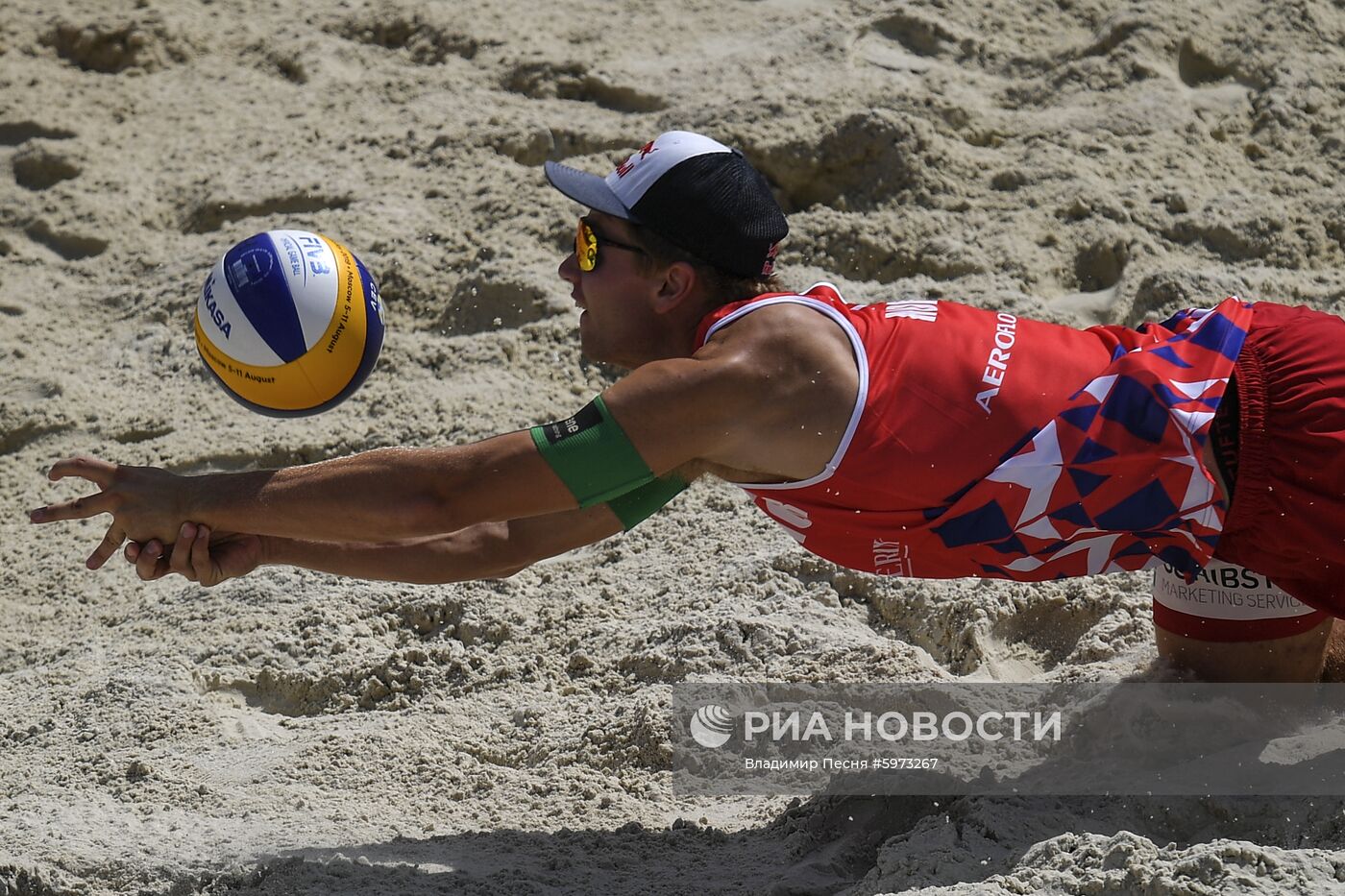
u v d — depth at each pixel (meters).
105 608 17.19
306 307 12.33
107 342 21.39
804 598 15.42
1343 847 10.51
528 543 12.90
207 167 23.95
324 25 26.83
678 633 15.05
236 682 15.23
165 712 14.58
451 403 19.25
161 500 11.04
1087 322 19.61
